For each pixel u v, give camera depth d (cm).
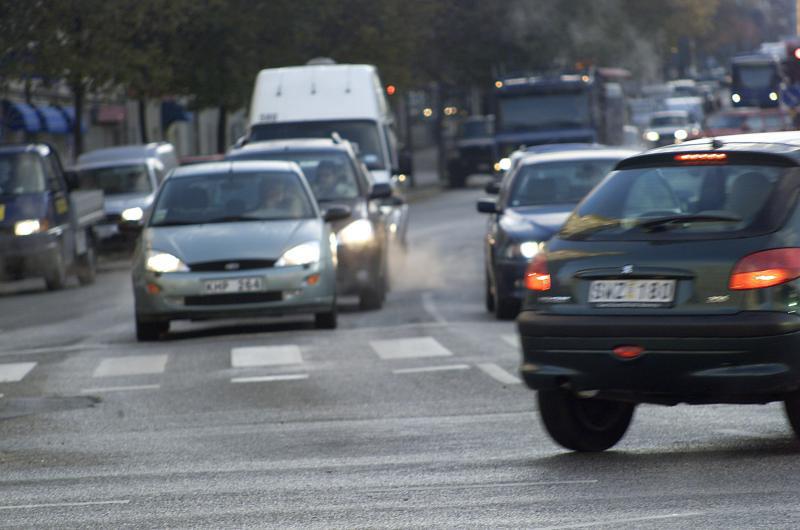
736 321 2455
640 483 2336
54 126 14025
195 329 5506
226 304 4934
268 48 14125
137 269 5022
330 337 4991
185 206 5225
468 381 3916
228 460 2816
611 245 2589
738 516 2038
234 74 13675
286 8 14050
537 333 2619
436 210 14650
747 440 2764
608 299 2566
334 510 2214
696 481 2328
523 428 3094
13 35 11038
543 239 5303
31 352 4975
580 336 2566
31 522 2217
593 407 2730
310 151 6372
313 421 3334
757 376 2448
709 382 2473
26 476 2717
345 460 2753
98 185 10694
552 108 12075
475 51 19525
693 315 2492
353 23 14775
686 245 2528
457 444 2905
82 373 4366
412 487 2398
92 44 11294
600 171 5656
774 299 2459
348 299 6662
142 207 10456
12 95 14088
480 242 10288
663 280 2525
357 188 6253
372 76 8138
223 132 14975
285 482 2506
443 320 5509
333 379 4034
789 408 2558
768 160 2580
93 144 16850
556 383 2605
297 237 5047
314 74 8094
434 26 18812
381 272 6147
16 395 3981
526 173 5684
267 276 4947
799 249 2492
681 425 3014
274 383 3994
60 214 8262
